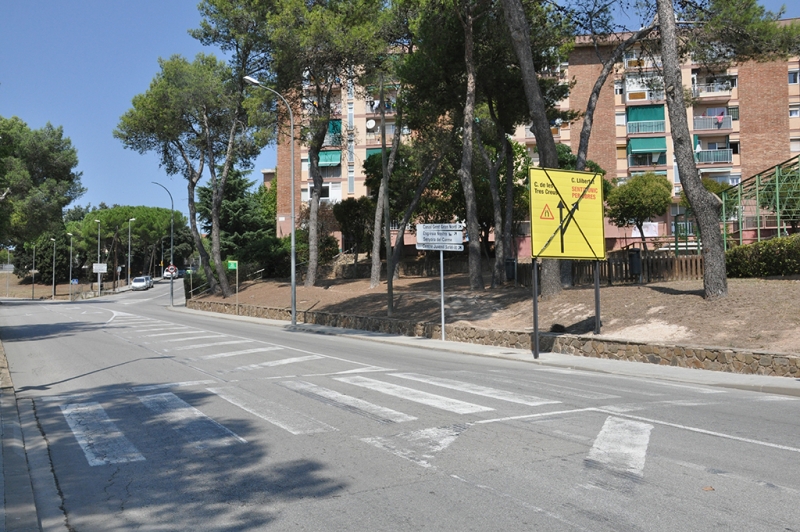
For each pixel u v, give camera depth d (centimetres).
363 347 1950
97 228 9162
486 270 3900
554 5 2433
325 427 786
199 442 733
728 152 4769
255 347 1850
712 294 1650
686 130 1717
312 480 577
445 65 2739
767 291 1612
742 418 819
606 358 1541
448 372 1304
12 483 590
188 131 4372
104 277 10188
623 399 966
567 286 2267
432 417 830
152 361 1544
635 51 4697
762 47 2200
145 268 10562
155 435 777
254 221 6078
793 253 1803
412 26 2800
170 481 592
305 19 3269
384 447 683
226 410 912
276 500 528
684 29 2303
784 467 592
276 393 1043
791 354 1181
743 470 583
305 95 3731
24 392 1155
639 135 4944
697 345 1366
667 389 1098
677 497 511
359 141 5459
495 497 518
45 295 8212
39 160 6144
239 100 3997
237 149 4359
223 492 554
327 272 4756
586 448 663
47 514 517
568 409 877
